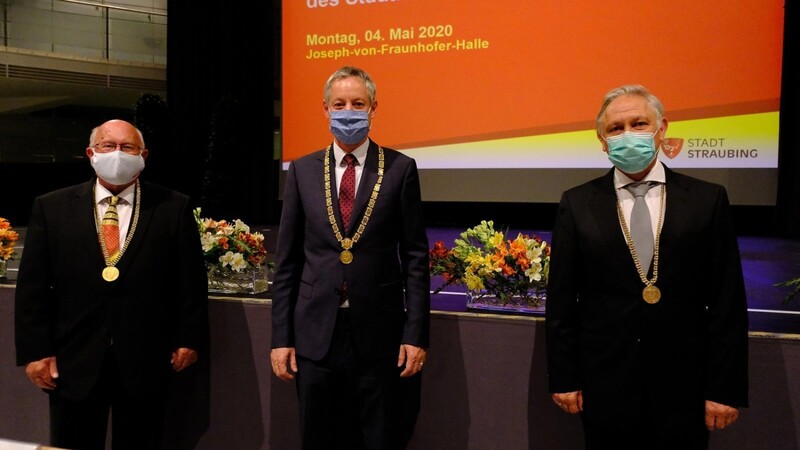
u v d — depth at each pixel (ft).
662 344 5.16
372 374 5.86
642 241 5.28
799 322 9.33
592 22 18.31
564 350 5.45
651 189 5.49
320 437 5.91
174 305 6.65
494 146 19.48
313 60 21.13
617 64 18.21
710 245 5.19
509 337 6.50
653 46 17.88
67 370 6.24
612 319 5.29
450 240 18.33
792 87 18.10
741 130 17.49
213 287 7.99
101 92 33.04
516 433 6.52
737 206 19.19
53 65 30.55
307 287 5.95
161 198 6.65
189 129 26.32
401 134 20.26
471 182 19.77
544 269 6.63
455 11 19.49
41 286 6.32
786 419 5.92
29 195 29.04
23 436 7.95
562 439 6.38
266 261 8.39
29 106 34.63
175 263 6.60
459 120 19.70
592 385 5.36
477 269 6.79
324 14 20.88
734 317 5.08
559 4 18.56
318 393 5.88
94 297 6.25
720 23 17.38
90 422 6.37
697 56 17.58
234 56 25.32
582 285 5.51
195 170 26.50
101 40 32.19
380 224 5.87
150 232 6.43
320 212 5.94
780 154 18.75
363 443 6.07
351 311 5.76
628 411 5.22
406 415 6.17
